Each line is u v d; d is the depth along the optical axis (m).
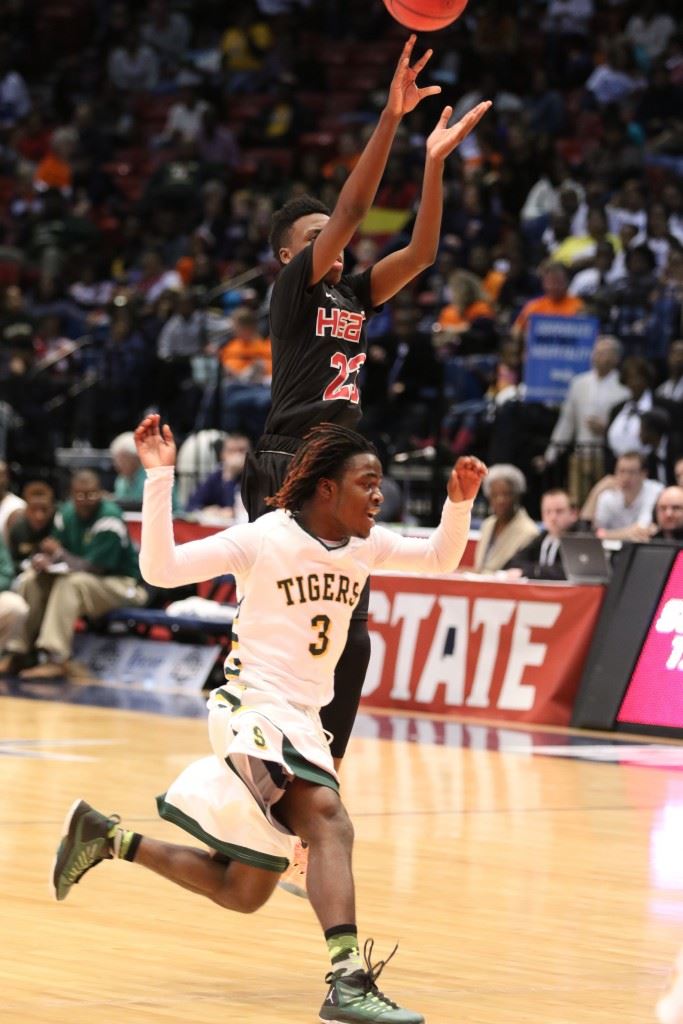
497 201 26.00
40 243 29.98
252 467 7.22
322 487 6.11
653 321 20.83
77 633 18.98
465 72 29.69
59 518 18.77
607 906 7.94
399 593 16.80
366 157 6.79
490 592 16.16
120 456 20.20
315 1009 5.98
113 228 31.41
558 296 21.20
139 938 7.05
